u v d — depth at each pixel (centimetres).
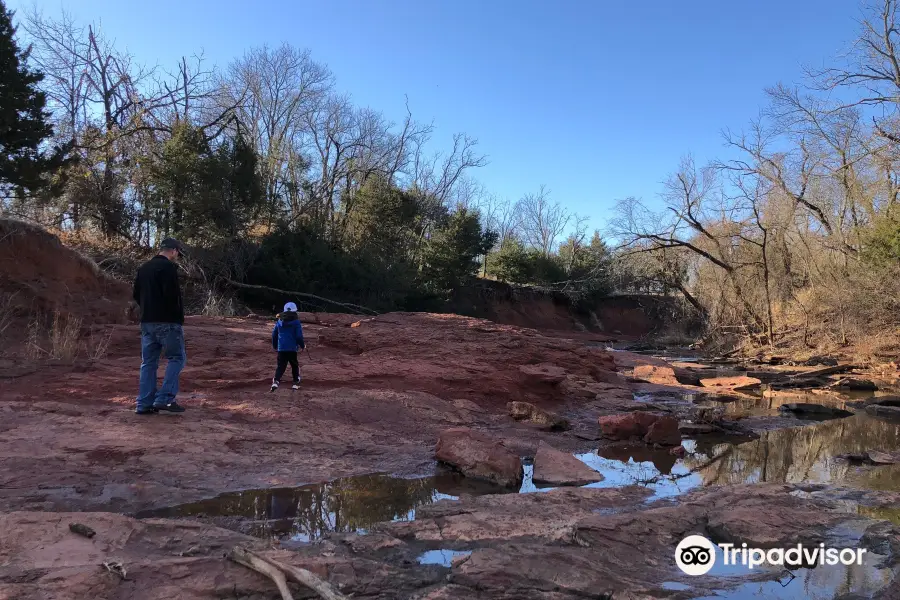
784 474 688
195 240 2467
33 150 1938
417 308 3675
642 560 388
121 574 296
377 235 3662
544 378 1123
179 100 2994
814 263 2789
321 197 3494
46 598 268
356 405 835
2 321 962
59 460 517
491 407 1018
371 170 3878
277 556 337
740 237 2797
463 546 405
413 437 772
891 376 1839
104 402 715
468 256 4147
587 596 325
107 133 2531
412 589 327
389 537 412
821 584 355
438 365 1119
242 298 2662
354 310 2959
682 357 2869
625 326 5084
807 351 2369
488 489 578
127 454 549
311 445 673
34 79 1888
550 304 4922
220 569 315
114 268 2122
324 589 297
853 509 515
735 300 2972
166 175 2433
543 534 428
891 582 356
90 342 980
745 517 459
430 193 4712
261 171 3162
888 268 2262
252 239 2806
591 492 556
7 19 1830
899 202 2425
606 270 3862
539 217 7319
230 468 562
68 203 2403
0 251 1048
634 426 875
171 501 474
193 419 680
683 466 723
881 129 2358
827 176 2744
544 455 675
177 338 684
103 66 2872
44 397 708
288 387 898
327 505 494
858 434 962
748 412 1195
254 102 3828
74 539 342
